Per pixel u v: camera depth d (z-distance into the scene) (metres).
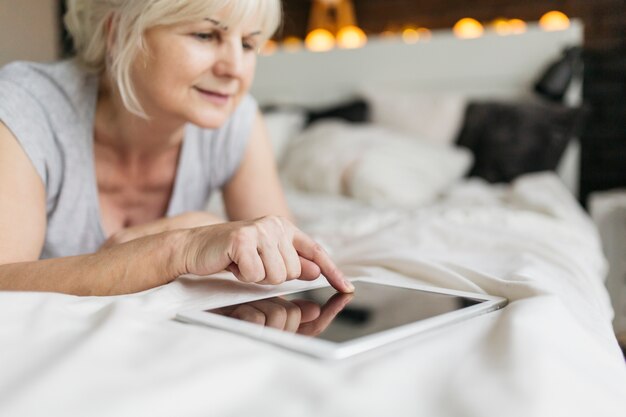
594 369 0.46
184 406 0.35
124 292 0.71
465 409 0.35
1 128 0.93
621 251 2.29
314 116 3.03
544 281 0.75
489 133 2.66
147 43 0.93
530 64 2.98
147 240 0.73
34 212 0.92
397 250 1.00
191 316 0.56
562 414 0.36
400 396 0.38
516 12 3.30
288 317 0.57
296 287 0.76
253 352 0.43
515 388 0.37
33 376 0.36
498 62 3.03
